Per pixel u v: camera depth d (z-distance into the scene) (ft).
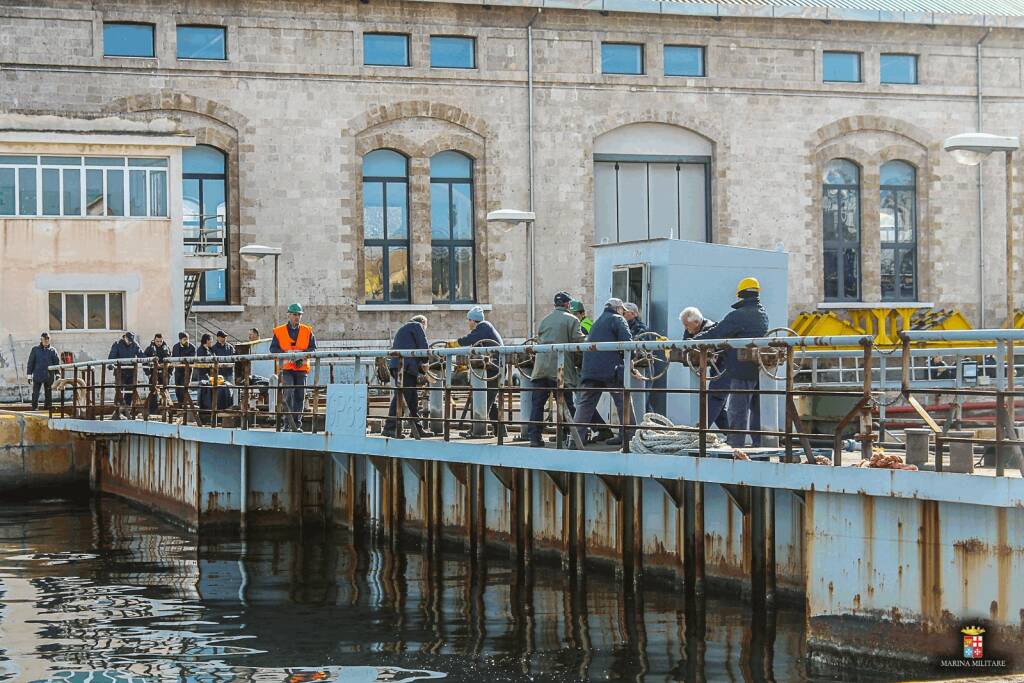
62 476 109.50
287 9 138.10
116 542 84.07
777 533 54.95
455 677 50.21
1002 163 155.94
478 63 142.72
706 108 148.36
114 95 133.90
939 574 44.34
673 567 59.26
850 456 52.54
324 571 72.69
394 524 77.56
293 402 78.13
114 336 126.11
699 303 66.80
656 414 58.23
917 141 153.58
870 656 46.06
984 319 155.43
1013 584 42.57
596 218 147.54
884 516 45.85
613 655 52.44
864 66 152.15
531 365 66.80
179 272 127.44
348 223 139.64
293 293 138.31
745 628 54.70
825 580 47.62
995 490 42.27
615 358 58.29
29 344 123.85
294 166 138.41
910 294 154.81
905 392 46.78
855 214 153.79
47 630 59.36
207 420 92.43
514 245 143.74
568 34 144.87
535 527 66.95
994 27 153.69
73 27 132.87
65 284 124.77
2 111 130.82
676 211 149.59
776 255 68.13
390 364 74.64
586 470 56.24
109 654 54.70
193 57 136.46
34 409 114.52
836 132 151.33
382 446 68.59
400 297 142.72
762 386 64.03
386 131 140.97
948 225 154.30
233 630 59.06
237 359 81.51
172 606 64.59
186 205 137.18
